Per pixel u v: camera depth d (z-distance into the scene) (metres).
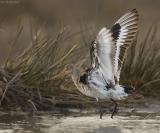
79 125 13.57
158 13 31.45
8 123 13.77
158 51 18.59
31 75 15.90
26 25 26.77
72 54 16.55
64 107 15.72
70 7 31.78
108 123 13.81
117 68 12.60
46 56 16.05
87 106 15.80
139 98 16.50
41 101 15.59
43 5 31.00
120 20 12.61
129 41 12.48
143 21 29.42
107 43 12.57
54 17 29.98
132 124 13.73
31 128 13.22
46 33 19.30
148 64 17.28
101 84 13.08
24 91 15.65
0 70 15.74
